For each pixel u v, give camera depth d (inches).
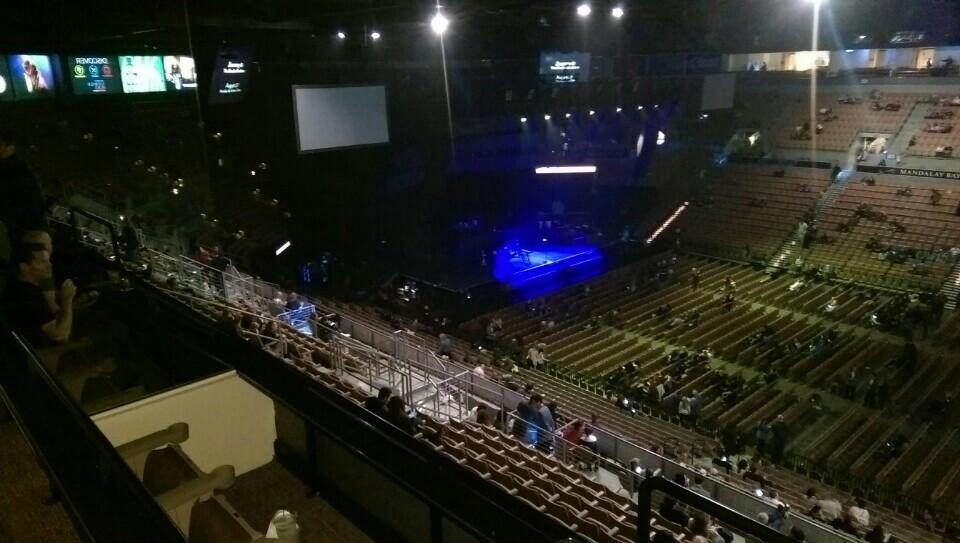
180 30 762.8
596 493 297.7
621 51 1330.0
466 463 263.3
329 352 353.4
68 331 186.9
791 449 602.5
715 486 404.8
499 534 126.0
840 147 1321.4
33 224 251.8
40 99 631.8
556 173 1362.0
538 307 943.7
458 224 1224.2
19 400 101.8
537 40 1233.4
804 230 1198.3
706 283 1071.6
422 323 810.8
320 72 952.9
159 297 229.3
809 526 370.0
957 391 711.7
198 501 122.8
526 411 416.8
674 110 1407.5
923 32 1203.9
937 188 1179.9
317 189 986.7
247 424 173.6
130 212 694.5
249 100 879.7
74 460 84.1
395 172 1098.7
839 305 951.6
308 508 159.0
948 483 553.3
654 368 749.9
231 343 186.9
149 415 158.1
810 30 1273.4
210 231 799.7
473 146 1218.0
